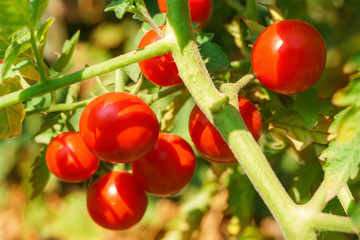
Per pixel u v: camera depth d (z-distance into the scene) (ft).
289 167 1.96
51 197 2.72
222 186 1.81
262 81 1.32
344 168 1.19
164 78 1.34
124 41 2.28
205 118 1.34
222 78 1.56
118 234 2.59
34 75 1.37
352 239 1.66
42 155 1.52
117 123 1.26
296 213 1.17
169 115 1.54
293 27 1.30
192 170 1.42
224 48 1.80
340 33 1.94
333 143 1.21
